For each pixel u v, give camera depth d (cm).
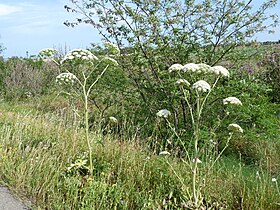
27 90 1258
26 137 594
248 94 648
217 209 412
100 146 556
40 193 424
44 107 1017
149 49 674
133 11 681
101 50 741
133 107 742
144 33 673
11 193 425
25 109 978
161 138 662
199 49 673
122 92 754
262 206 411
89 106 891
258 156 627
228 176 482
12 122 715
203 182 445
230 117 670
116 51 494
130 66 724
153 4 670
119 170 462
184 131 634
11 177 454
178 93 626
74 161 508
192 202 386
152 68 689
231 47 682
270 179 493
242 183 468
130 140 618
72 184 421
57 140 580
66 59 439
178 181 454
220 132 657
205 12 667
